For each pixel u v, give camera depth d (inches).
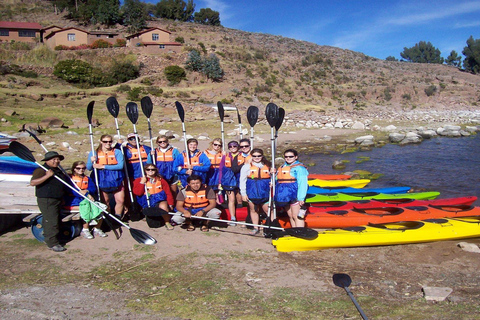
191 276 192.4
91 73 1557.6
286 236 233.3
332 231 242.7
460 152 666.2
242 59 2410.2
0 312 155.2
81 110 1040.2
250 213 255.8
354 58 3442.4
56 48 1908.2
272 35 3713.1
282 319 153.7
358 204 308.5
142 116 1034.1
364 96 2245.3
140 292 176.1
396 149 706.8
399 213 283.4
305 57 2923.2
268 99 1754.4
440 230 246.7
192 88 1695.4
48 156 213.0
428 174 496.1
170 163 280.2
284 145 751.7
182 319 153.6
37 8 3009.4
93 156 245.6
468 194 400.8
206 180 286.5
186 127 928.9
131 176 276.8
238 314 157.2
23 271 193.9
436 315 156.5
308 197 327.6
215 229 262.8
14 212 224.8
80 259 210.2
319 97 2055.9
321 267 207.8
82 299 168.2
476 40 3437.5
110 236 244.1
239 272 197.8
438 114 1742.1
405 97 2298.2
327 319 153.9
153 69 1872.5
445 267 210.7
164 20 3240.7
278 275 195.2
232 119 1107.9
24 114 896.3
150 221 257.4
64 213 231.1
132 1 2802.7
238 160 264.4
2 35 2022.6
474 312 158.9
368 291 179.2
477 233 251.9
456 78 2987.2
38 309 158.2
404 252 232.5
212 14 3535.9
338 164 548.1
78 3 2891.2
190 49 2085.4
